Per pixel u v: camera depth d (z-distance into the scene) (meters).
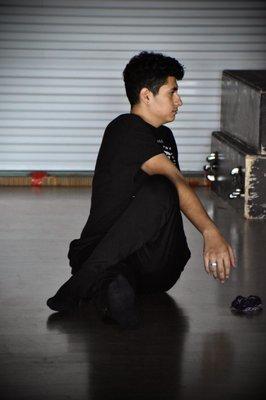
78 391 4.27
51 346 4.88
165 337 5.03
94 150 9.82
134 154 5.28
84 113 9.75
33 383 4.36
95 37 9.64
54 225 7.89
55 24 9.58
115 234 5.19
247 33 9.73
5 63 9.60
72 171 9.83
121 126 5.34
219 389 4.30
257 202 8.20
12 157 9.76
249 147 8.45
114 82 9.73
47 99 9.69
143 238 5.20
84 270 5.23
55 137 9.77
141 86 5.35
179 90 9.79
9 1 9.50
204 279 6.24
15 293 5.86
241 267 6.58
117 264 5.26
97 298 5.11
